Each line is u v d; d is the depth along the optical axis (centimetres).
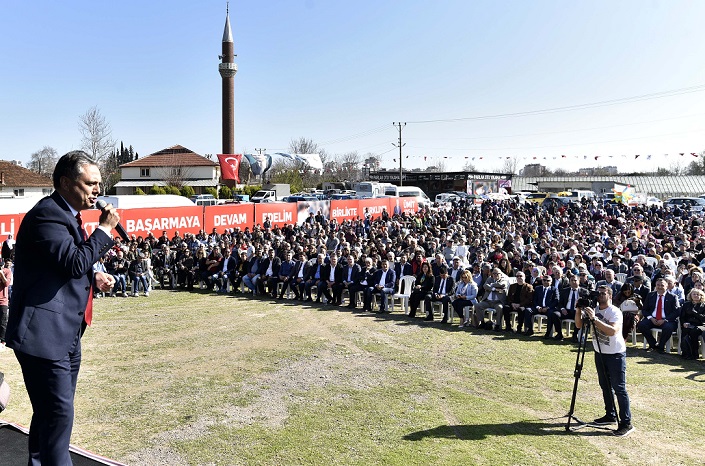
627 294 1187
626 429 683
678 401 809
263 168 5406
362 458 621
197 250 1933
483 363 1013
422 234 2433
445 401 809
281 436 684
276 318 1420
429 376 934
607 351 690
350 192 4881
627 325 1157
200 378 928
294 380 916
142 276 1767
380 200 3453
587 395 834
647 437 679
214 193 5562
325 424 723
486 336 1235
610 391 709
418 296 1423
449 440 669
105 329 1294
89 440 676
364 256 1744
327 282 1622
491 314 1320
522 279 1266
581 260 1466
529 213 3472
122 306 1590
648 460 617
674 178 7356
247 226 2691
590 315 686
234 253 1842
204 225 2514
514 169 12888
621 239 2023
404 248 1952
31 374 269
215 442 668
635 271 1248
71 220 272
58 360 267
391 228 2638
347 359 1042
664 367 995
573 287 1204
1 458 356
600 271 1484
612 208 3428
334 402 809
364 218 3325
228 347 1131
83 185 271
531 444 657
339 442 665
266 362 1023
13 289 271
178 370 974
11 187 5434
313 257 1830
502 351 1102
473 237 2173
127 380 918
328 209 3102
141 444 663
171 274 1961
